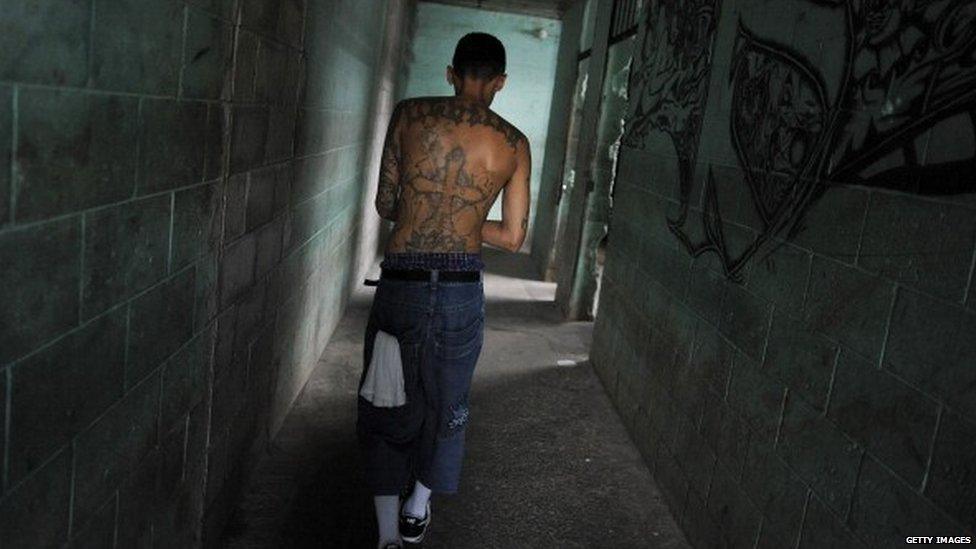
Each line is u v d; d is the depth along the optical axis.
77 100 1.01
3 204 0.86
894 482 1.41
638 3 4.36
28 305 0.94
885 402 1.46
